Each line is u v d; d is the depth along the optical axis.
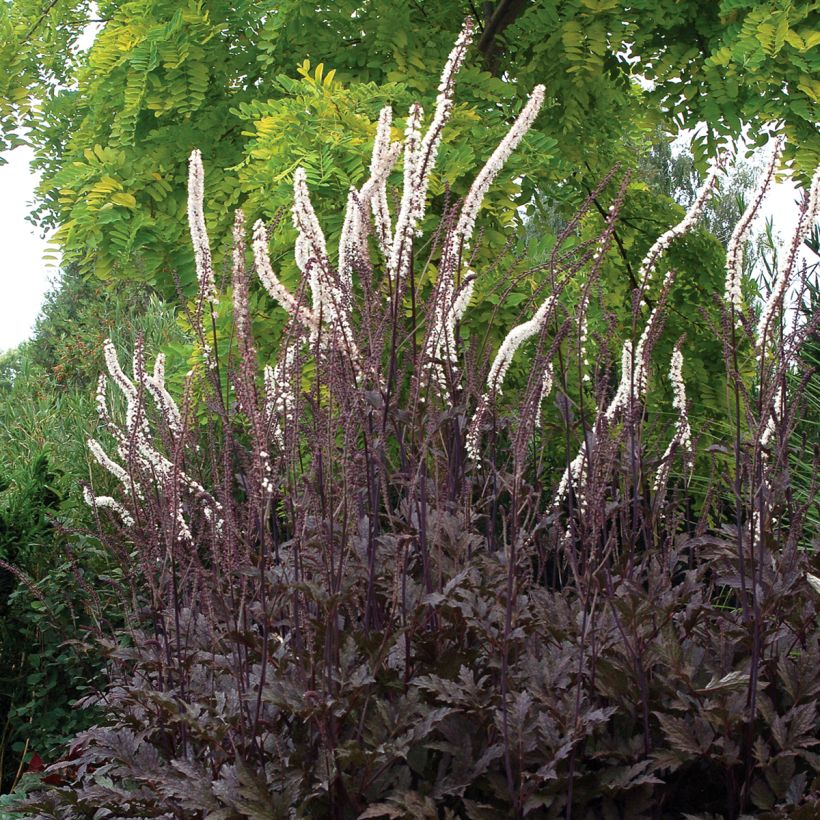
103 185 5.28
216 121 5.77
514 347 2.47
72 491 5.66
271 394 2.43
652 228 6.66
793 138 5.34
